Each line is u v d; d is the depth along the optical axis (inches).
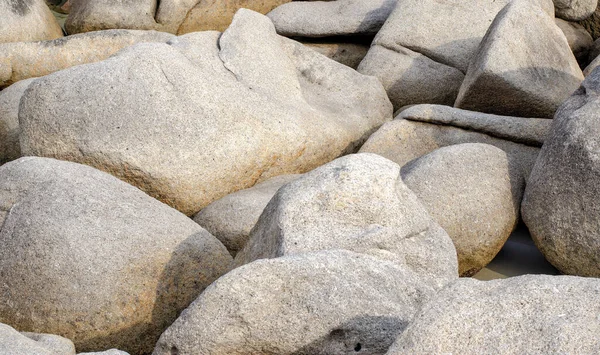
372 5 423.2
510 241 294.5
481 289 166.7
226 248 259.8
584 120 267.4
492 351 155.4
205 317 183.6
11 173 249.0
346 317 184.9
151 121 282.5
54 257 225.5
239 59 331.0
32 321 224.2
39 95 287.4
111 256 227.3
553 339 154.0
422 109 325.4
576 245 258.7
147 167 280.2
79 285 223.8
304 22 425.4
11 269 227.8
